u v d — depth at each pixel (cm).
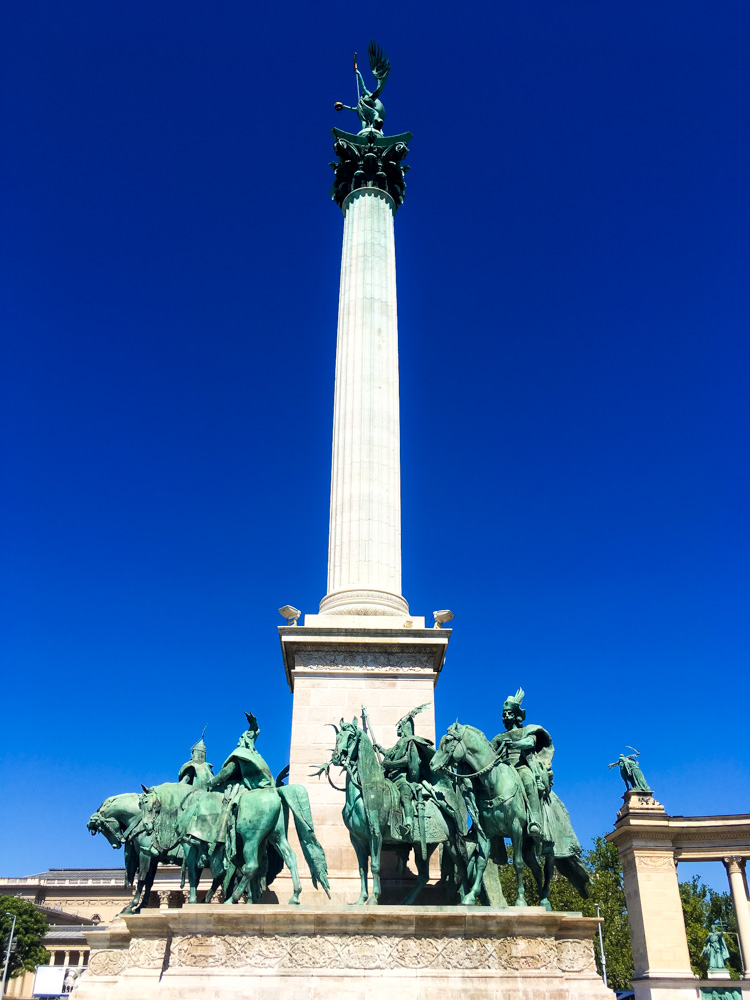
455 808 1773
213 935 1548
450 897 1883
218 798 1847
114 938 1922
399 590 2591
